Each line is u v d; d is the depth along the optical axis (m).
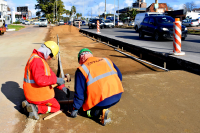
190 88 4.53
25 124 3.04
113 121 3.14
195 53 7.95
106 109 2.99
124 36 16.75
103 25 33.81
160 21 13.34
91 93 2.82
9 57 8.70
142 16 22.23
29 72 3.02
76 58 8.89
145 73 6.10
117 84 2.92
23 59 8.27
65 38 18.62
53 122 3.10
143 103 3.80
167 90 4.45
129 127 2.97
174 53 7.38
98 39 17.52
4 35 21.55
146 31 14.13
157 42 12.09
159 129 2.91
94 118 3.24
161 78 5.38
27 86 3.06
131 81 5.18
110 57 8.91
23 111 3.47
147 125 3.02
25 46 12.36
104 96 2.77
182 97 4.04
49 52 3.09
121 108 3.60
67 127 2.96
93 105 2.84
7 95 4.20
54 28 30.75
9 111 3.47
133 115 3.34
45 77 2.92
